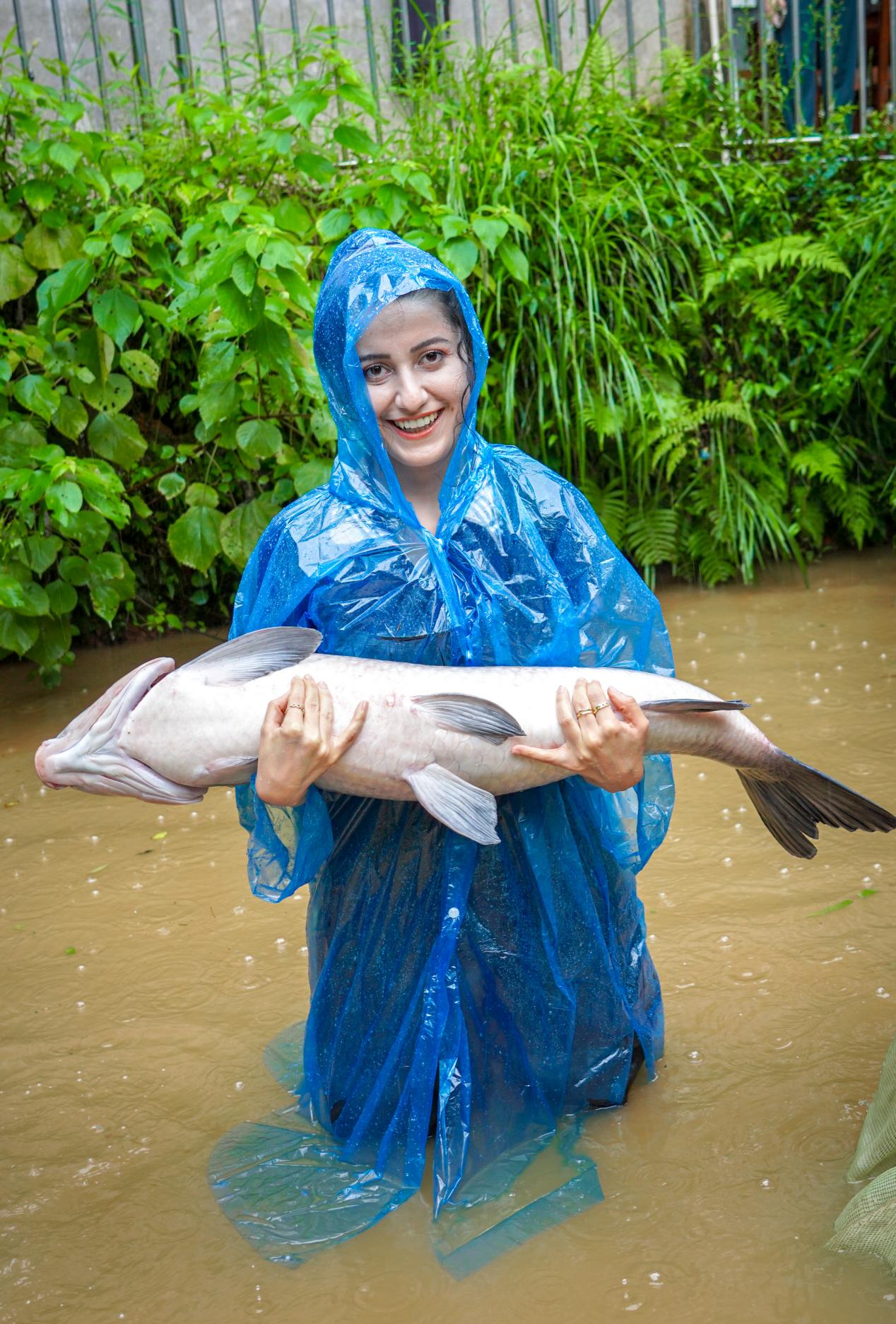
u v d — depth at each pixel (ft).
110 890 11.54
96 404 18.04
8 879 11.84
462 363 7.22
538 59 24.11
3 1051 8.85
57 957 10.27
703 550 21.63
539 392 20.71
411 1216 6.79
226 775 6.90
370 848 7.31
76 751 6.93
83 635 20.48
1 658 19.83
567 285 20.97
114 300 16.87
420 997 7.13
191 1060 8.65
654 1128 7.48
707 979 9.17
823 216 22.84
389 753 6.69
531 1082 7.34
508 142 20.75
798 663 16.62
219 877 11.77
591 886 7.60
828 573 21.95
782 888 10.58
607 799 7.68
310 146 18.93
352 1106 7.43
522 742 6.82
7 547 16.51
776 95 23.94
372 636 7.22
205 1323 6.07
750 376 22.56
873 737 13.62
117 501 16.58
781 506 22.45
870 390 22.48
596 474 22.08
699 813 12.42
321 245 19.35
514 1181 7.00
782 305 21.54
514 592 7.36
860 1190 6.75
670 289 21.76
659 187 21.58
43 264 18.43
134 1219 6.95
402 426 7.18
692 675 16.40
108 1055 8.75
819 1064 8.02
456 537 7.33
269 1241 6.65
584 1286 6.14
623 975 7.79
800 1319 5.82
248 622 7.59
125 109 22.44
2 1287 6.40
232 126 19.34
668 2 24.73
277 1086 8.32
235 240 15.35
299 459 19.16
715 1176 6.96
